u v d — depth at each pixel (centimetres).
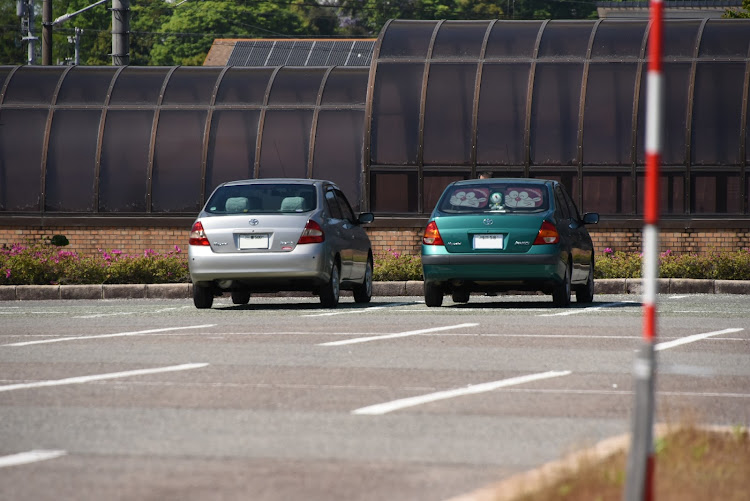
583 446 2370
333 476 2247
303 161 9575
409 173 9206
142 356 4006
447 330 4812
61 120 9794
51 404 3055
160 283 7919
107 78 10031
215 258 5994
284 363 3819
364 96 9712
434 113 9231
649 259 1797
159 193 9600
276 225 6000
